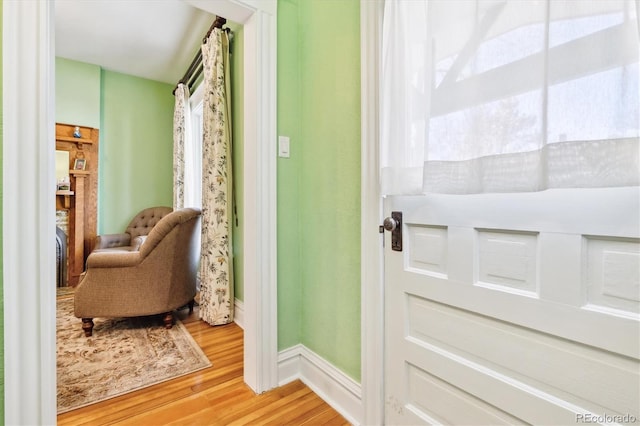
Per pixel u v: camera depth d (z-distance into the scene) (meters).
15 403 0.96
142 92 4.27
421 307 1.08
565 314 0.74
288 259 1.64
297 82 1.66
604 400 0.69
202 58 2.93
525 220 0.81
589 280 0.71
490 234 0.89
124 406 1.43
